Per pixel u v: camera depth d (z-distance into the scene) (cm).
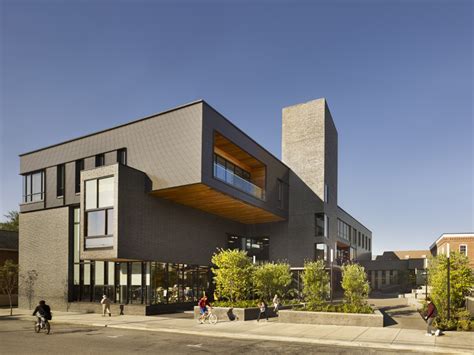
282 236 4044
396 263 6150
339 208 4928
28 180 3503
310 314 2112
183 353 1368
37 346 1509
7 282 3234
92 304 2786
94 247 2606
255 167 3650
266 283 2703
